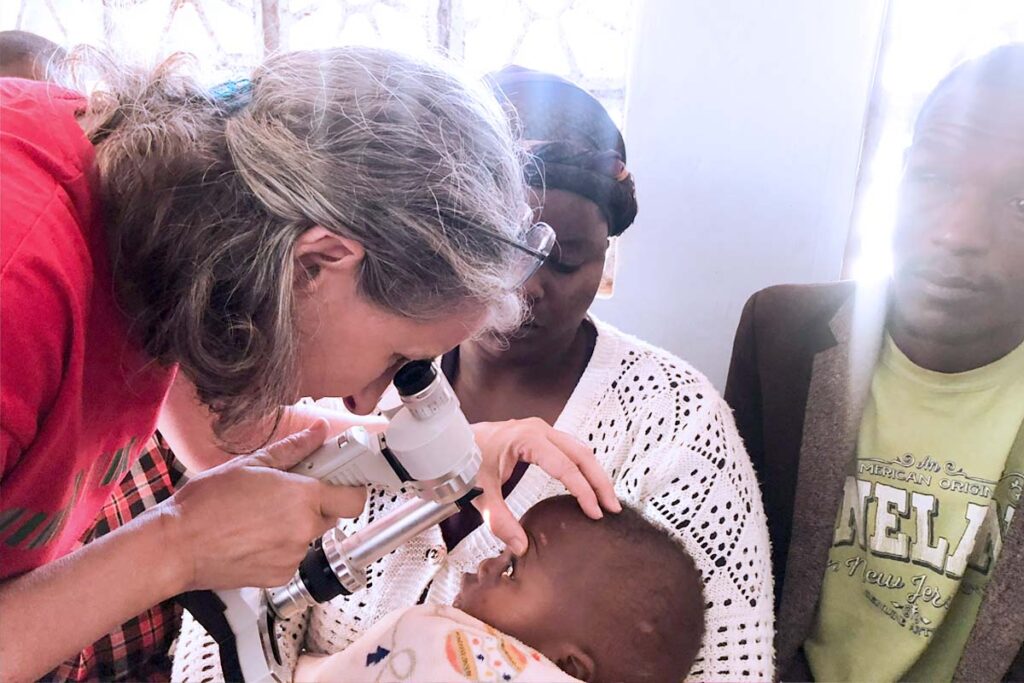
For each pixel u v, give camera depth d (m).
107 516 1.04
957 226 0.86
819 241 0.99
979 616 0.92
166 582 0.58
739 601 0.84
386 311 0.52
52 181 0.50
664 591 0.75
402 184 0.49
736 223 1.02
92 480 0.68
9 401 0.46
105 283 0.55
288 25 1.12
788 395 1.02
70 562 0.56
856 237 0.97
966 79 0.82
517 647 0.72
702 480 0.87
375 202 0.48
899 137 0.93
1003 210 0.83
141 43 0.70
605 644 0.74
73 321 0.50
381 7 1.10
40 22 1.25
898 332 0.94
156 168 0.51
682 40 0.97
